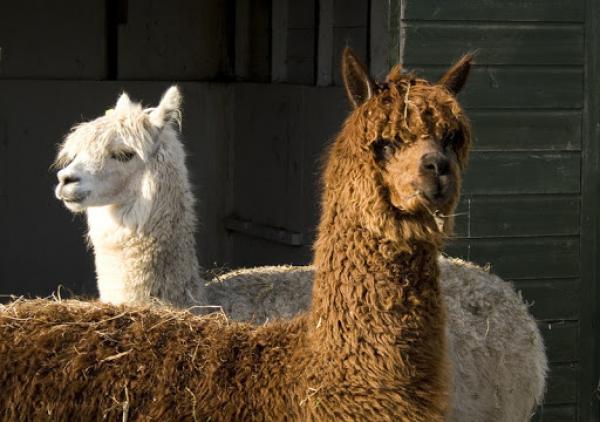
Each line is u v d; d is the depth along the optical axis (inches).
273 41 457.4
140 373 156.4
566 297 285.6
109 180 228.1
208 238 489.7
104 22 476.1
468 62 171.2
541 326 284.0
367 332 154.9
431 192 151.3
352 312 155.6
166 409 154.4
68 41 470.9
